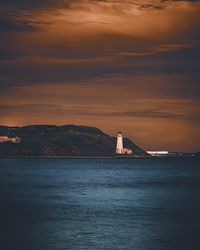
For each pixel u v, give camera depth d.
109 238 57.72
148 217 74.69
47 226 65.56
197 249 52.41
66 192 120.19
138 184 153.00
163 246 53.75
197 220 71.50
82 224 67.38
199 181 170.88
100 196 109.69
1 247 52.59
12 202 95.38
